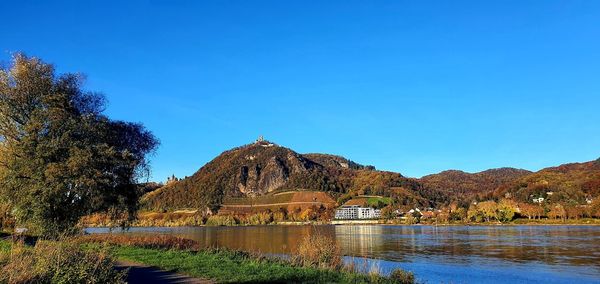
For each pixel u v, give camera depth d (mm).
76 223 31562
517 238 96875
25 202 29734
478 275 43031
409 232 139375
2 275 13852
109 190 33156
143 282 18172
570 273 44438
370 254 64688
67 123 32188
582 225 169500
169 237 49562
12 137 33938
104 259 16016
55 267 14523
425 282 38500
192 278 19203
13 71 34250
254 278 19031
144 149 39812
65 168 29625
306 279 19359
